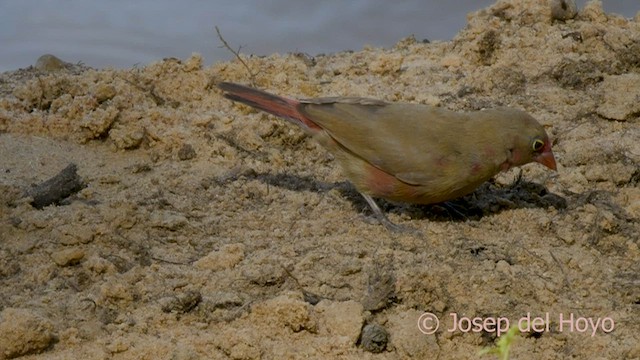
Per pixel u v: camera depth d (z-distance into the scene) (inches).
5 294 470.3
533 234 522.6
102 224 510.3
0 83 671.8
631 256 509.4
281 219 528.7
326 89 649.6
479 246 503.5
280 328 450.6
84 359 428.8
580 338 455.5
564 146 590.9
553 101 629.0
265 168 577.3
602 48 669.9
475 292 470.6
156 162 580.4
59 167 566.9
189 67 646.5
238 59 656.4
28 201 524.4
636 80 635.5
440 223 527.8
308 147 597.9
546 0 707.4
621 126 609.3
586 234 520.7
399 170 512.1
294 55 705.0
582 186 561.3
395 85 654.5
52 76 631.2
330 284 474.6
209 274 480.7
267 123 602.9
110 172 567.5
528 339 457.4
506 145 515.8
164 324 453.1
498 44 677.9
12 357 430.9
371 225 523.5
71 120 601.6
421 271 468.1
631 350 446.0
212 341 437.4
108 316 456.4
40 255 494.9
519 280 476.7
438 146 510.6
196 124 602.2
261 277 474.9
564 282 486.0
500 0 717.3
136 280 477.4
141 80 638.5
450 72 668.7
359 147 516.4
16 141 585.6
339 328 449.1
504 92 639.8
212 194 549.6
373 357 441.7
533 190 560.4
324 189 560.4
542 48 674.2
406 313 459.5
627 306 474.6
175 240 509.7
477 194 557.3
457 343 455.5
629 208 538.9
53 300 466.0
